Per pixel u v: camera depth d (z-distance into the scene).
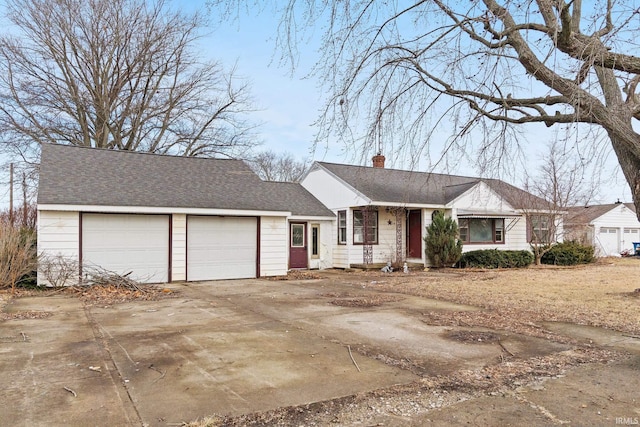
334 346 5.69
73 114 22.06
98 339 6.04
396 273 16.45
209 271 13.86
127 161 14.53
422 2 5.75
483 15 5.33
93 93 22.38
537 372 4.66
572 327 6.88
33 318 7.57
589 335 6.35
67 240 11.55
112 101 22.83
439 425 3.35
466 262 18.44
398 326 6.94
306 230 18.05
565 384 4.29
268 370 4.67
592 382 4.34
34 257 11.08
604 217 27.75
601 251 25.94
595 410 3.64
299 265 17.78
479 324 7.10
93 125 22.80
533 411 3.62
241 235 14.48
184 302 9.49
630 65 5.03
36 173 20.86
